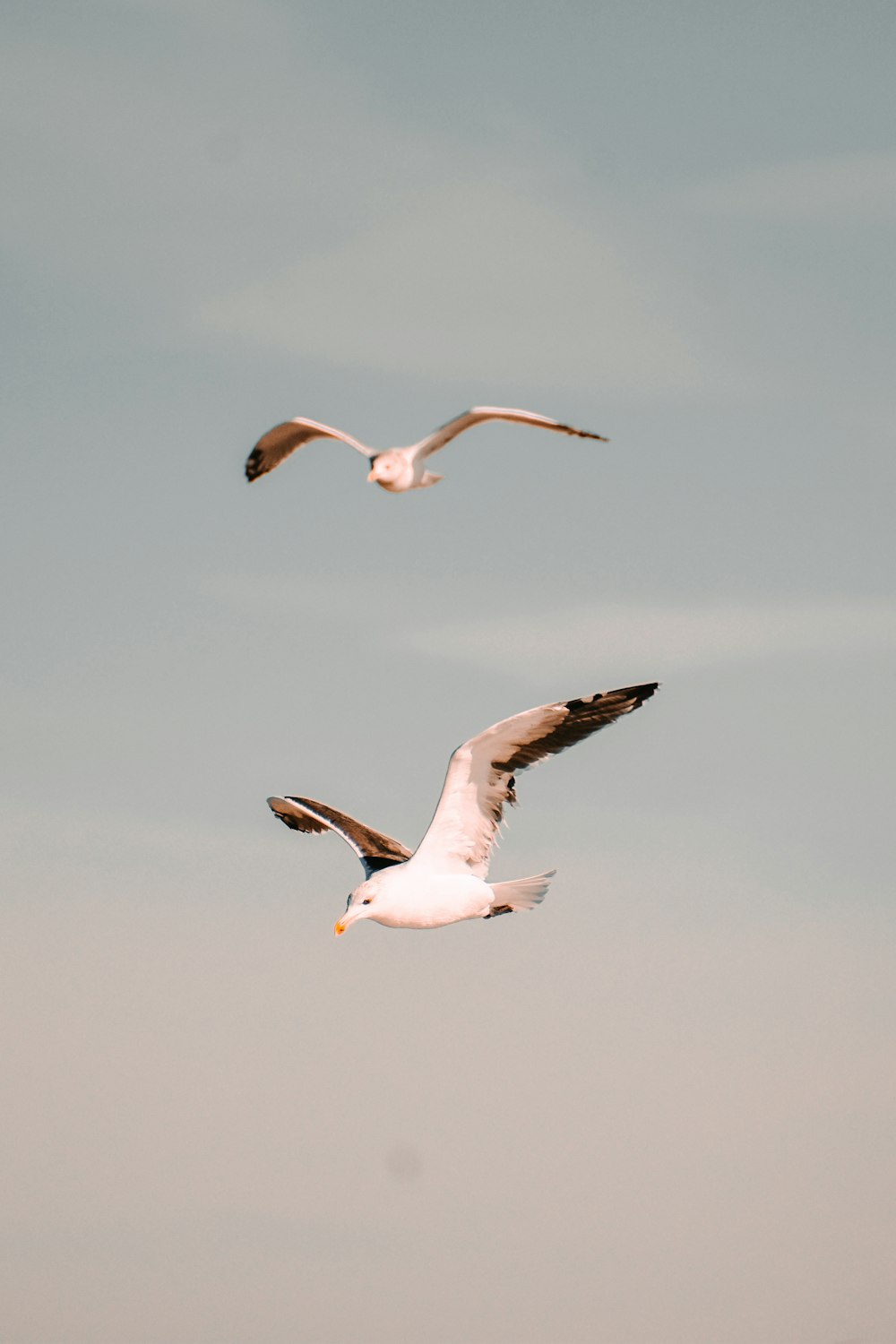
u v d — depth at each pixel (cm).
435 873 1902
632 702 1883
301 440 2211
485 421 1964
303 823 2211
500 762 1884
